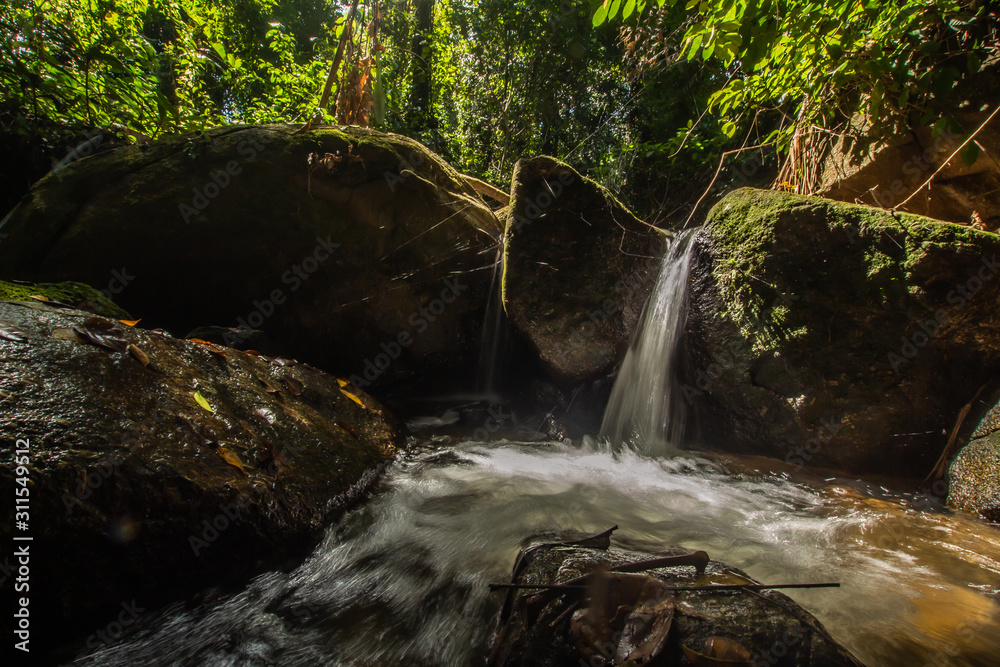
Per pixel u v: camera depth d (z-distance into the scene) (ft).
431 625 7.01
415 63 33.91
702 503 10.94
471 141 34.63
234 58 27.78
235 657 6.42
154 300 16.26
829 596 7.57
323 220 16.76
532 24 31.60
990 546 9.10
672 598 6.11
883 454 12.41
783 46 15.01
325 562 8.31
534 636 5.91
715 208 15.05
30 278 15.20
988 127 13.70
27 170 19.54
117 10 20.97
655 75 29.07
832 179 17.35
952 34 13.97
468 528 9.46
